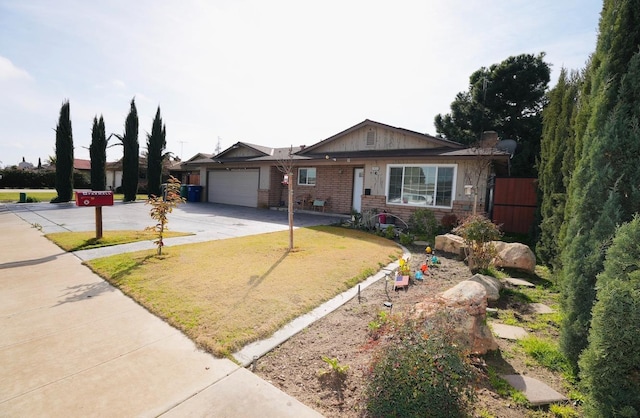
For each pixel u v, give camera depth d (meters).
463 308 2.79
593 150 2.79
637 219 2.12
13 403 2.06
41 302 3.78
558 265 4.99
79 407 2.05
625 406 1.89
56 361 2.56
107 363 2.56
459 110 22.50
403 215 11.84
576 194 3.00
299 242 7.79
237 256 6.12
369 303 4.17
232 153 19.69
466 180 10.57
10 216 11.65
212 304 3.74
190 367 2.55
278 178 17.19
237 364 2.63
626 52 2.75
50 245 6.82
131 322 3.29
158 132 21.97
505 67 20.48
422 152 11.86
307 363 2.71
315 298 4.09
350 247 7.34
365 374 2.32
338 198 14.95
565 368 2.80
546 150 8.30
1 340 2.87
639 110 2.58
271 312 3.58
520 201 10.23
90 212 13.16
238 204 18.67
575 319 2.81
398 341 2.25
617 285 1.99
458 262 6.52
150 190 21.97
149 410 2.05
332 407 2.18
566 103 6.75
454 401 2.04
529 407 2.28
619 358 1.92
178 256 5.99
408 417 2.00
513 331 3.55
